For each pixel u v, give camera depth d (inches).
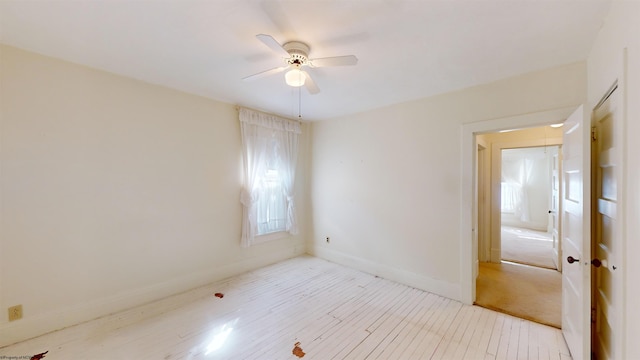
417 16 65.6
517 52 83.4
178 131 122.4
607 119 65.8
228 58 90.3
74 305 95.6
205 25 70.7
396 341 86.8
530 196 300.7
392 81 107.6
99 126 100.8
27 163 86.8
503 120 103.9
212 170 135.0
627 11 51.1
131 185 109.0
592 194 75.0
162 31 73.7
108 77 102.3
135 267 110.2
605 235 66.7
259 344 84.7
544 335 90.0
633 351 47.6
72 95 94.7
